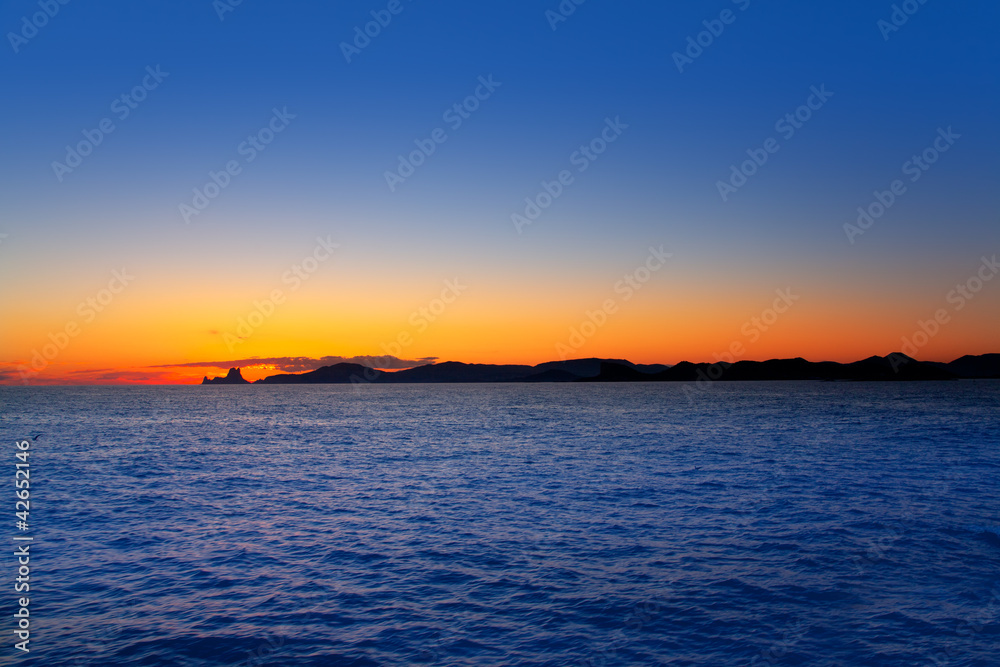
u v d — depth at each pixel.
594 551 15.20
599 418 71.69
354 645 9.91
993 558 14.40
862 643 9.87
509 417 76.00
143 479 27.47
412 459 34.41
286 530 17.53
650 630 10.43
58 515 19.72
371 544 15.96
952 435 46.53
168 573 13.60
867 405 99.69
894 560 14.27
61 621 10.91
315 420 72.81
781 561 14.27
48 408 108.62
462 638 10.15
